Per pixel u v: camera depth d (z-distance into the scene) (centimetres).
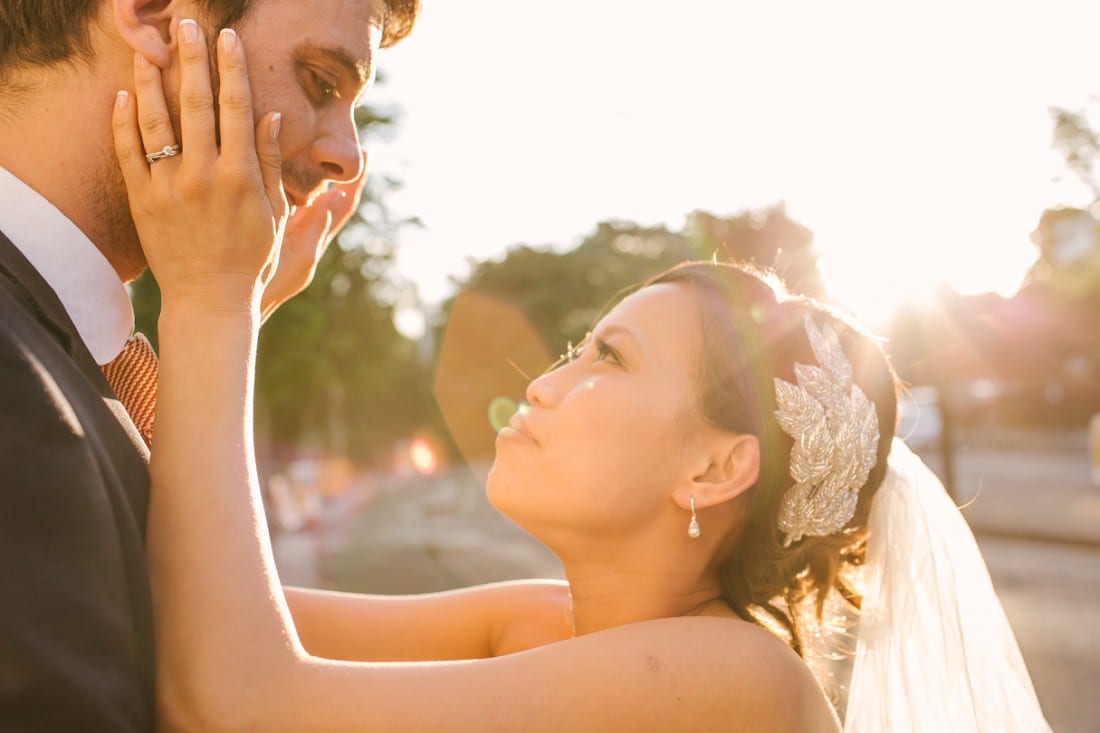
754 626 156
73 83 147
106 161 150
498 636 200
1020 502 1878
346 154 167
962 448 3719
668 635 146
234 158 145
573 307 4897
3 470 103
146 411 156
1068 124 2873
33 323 124
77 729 103
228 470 135
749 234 2702
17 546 102
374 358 1403
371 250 1161
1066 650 775
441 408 4944
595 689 138
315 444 2341
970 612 201
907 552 198
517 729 134
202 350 141
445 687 134
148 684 121
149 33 146
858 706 196
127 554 120
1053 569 1180
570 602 197
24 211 142
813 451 177
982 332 3697
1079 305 3694
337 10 161
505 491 173
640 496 170
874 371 197
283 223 158
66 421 111
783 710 146
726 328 175
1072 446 3544
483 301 4928
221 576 129
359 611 198
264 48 155
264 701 125
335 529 2039
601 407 170
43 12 145
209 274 145
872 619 198
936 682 192
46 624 102
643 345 174
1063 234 3547
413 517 2422
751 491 177
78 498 108
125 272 161
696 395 171
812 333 184
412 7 183
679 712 140
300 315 1091
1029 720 196
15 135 147
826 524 183
